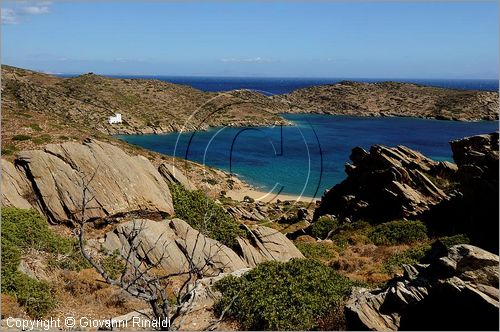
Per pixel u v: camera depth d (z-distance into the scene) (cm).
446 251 1191
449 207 2744
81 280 1560
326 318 1220
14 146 3416
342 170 7381
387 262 2130
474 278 1038
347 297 1312
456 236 2188
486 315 953
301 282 1382
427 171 3359
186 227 2159
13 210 1903
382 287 1347
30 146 3472
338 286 1377
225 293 1374
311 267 1505
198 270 975
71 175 2352
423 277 1167
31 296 1348
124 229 1995
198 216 2517
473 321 972
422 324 1059
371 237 2683
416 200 2978
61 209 2228
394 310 1129
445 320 1017
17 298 1334
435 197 3017
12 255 1477
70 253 1772
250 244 2252
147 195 2481
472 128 14550
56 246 1784
